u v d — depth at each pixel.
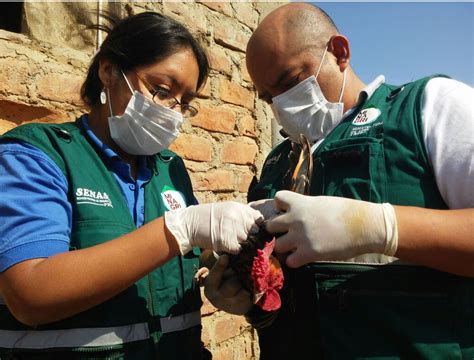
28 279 0.97
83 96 1.40
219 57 2.47
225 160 2.48
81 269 0.98
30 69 1.71
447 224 1.04
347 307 1.18
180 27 1.33
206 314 2.27
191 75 1.33
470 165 1.08
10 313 1.09
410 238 1.04
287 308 1.32
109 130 1.33
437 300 1.12
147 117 1.28
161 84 1.28
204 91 2.36
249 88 2.67
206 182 2.36
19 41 1.70
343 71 1.45
